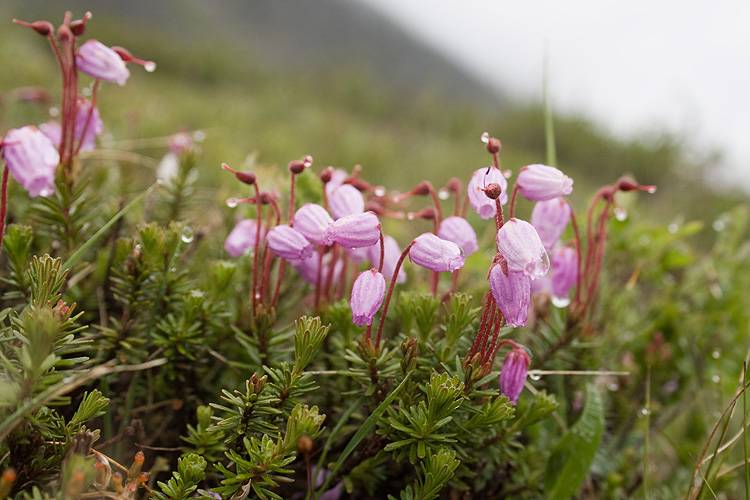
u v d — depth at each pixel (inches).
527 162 35.9
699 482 7.3
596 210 9.7
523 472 6.7
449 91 82.2
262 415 5.6
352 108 48.1
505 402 5.6
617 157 44.1
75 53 6.7
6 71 20.9
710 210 30.6
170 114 24.0
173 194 8.3
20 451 5.2
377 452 5.9
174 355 6.4
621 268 10.4
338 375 6.5
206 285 7.0
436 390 5.4
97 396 5.4
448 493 6.4
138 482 5.3
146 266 6.4
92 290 7.1
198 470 5.3
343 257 7.0
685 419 9.5
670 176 38.6
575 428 6.6
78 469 4.9
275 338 6.4
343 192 6.4
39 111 13.7
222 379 6.8
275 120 32.3
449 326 6.1
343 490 6.2
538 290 7.8
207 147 16.0
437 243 5.5
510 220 5.3
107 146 10.6
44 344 4.9
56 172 6.8
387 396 5.8
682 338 9.1
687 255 10.4
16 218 7.7
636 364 8.6
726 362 9.7
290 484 6.3
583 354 7.5
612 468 7.7
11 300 6.7
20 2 48.6
